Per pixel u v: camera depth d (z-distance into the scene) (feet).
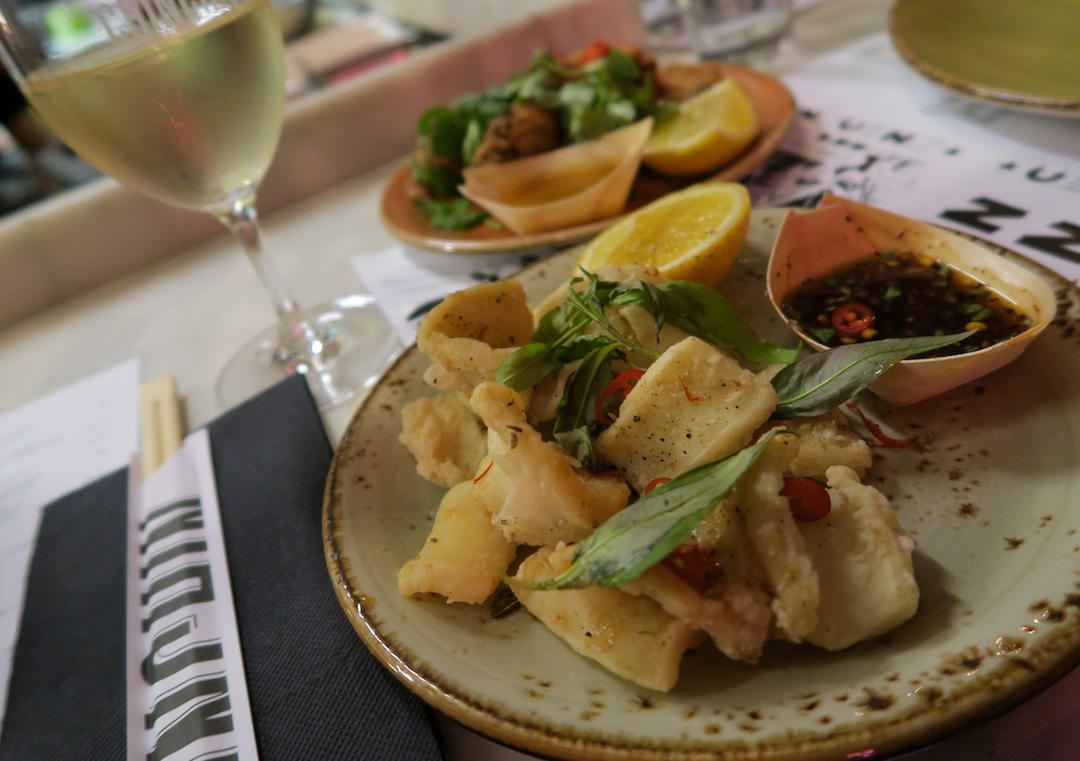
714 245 0.94
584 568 0.63
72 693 0.80
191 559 0.87
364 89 1.69
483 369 0.83
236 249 1.59
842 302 0.89
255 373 1.18
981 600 0.62
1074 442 0.70
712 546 0.67
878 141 1.23
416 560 0.73
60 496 1.07
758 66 1.58
